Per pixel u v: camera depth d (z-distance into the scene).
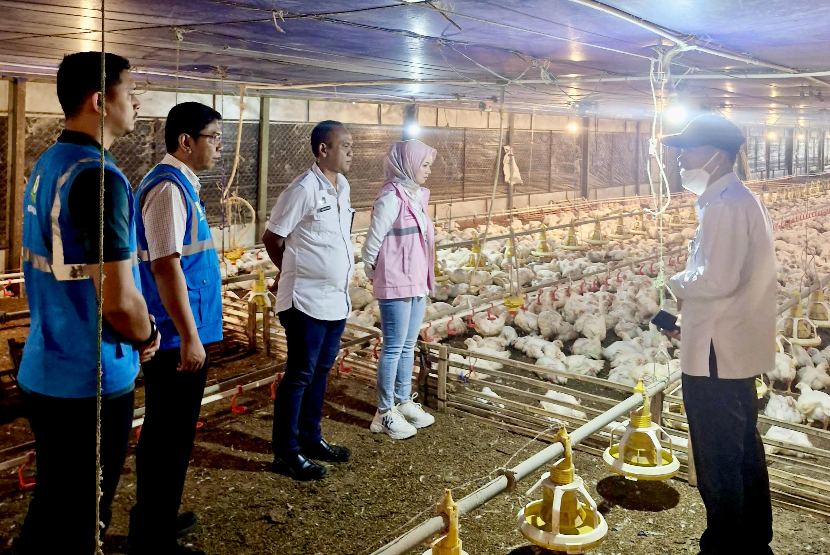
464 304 7.84
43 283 2.11
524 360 6.66
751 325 2.83
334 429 4.55
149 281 2.81
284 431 3.81
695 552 3.14
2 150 8.70
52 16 4.03
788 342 6.15
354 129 13.71
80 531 2.19
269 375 5.10
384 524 3.38
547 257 12.21
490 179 17.78
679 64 5.50
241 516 3.42
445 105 14.68
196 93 10.82
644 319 8.16
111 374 2.18
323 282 3.74
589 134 21.55
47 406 2.13
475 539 3.26
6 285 8.43
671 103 6.47
